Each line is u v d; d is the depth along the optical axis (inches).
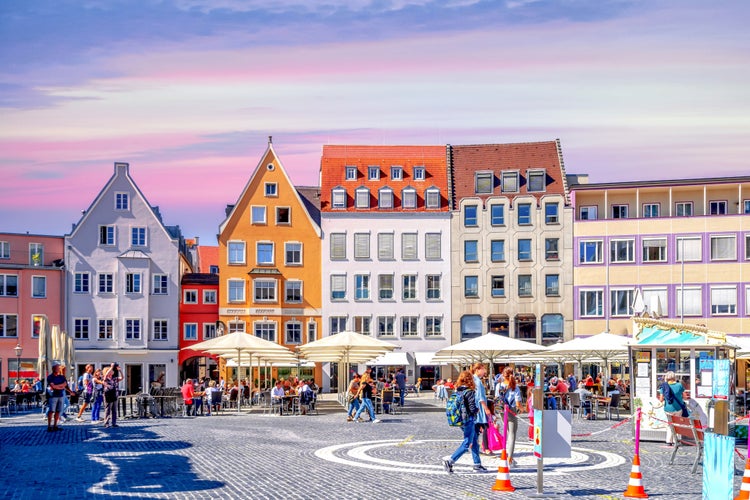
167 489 684.1
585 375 3063.5
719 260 3026.6
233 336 1876.2
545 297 3213.6
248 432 1247.5
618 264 3134.8
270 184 3314.5
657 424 1113.4
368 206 3329.2
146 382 3196.4
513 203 3262.8
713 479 594.2
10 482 725.3
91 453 948.6
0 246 3105.3
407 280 3307.1
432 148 3449.8
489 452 916.6
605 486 714.8
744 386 2719.0
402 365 3284.9
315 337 3294.8
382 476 761.0
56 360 2081.7
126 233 3216.0
